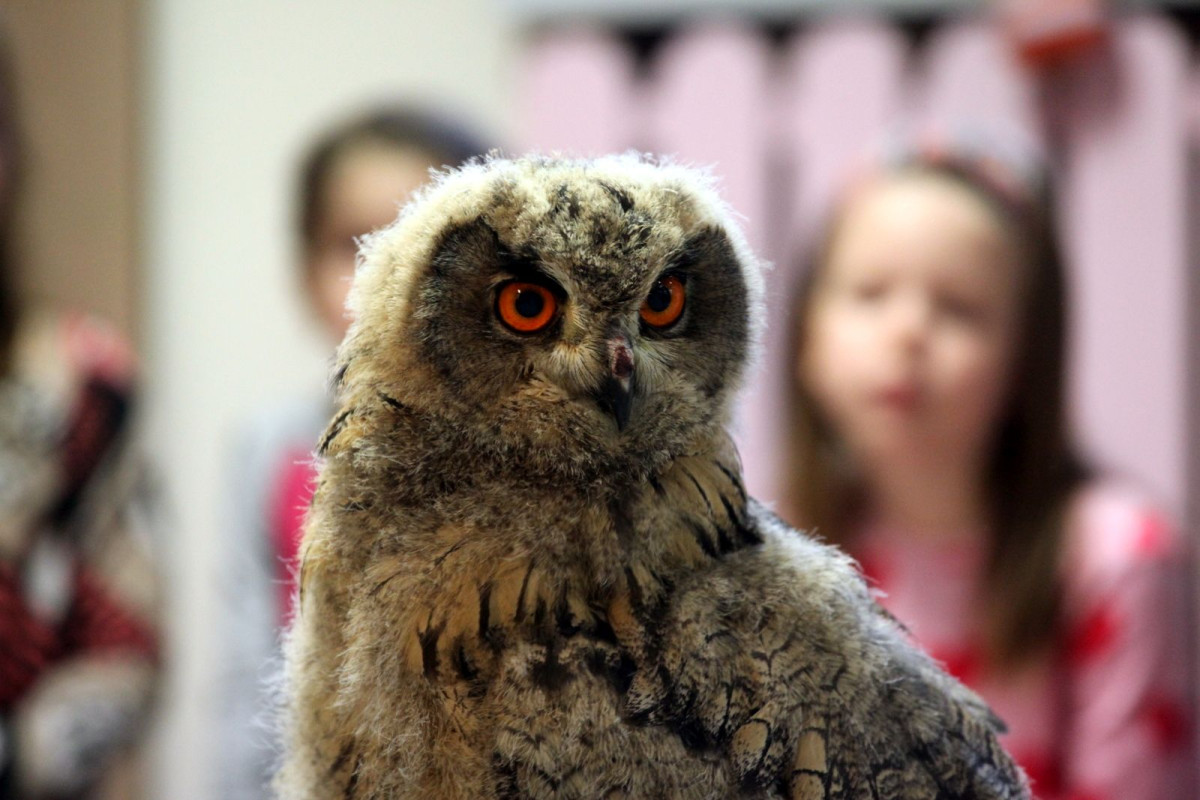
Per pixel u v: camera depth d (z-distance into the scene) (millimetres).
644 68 3627
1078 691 2105
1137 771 2020
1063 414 2248
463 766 1062
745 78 3416
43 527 2176
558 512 1178
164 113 3783
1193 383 3475
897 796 1138
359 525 1179
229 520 2410
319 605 1183
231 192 3803
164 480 2707
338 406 1286
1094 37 3268
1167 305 3311
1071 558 2143
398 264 1249
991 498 2250
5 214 2348
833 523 2352
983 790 1228
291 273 3318
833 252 2309
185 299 3807
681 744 1059
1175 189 3305
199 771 3779
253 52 3795
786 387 2426
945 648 2199
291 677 1222
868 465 2305
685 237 1239
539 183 1229
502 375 1211
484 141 2525
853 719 1122
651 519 1179
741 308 1314
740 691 1090
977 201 2219
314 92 3791
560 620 1105
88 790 2182
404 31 3764
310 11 3791
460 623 1100
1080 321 3350
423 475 1198
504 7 3633
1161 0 3400
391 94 3760
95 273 3619
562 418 1200
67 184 3588
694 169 1438
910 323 2162
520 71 3656
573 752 1040
